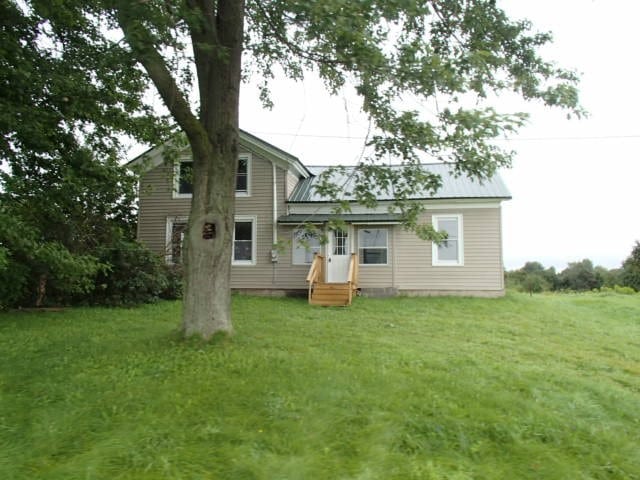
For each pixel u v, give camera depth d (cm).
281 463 324
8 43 803
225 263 682
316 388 464
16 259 993
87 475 307
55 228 1097
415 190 693
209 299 666
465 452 353
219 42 684
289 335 761
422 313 1123
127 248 1230
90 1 782
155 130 1097
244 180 1573
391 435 369
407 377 514
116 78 954
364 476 310
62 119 994
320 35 562
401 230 1527
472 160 584
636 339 916
